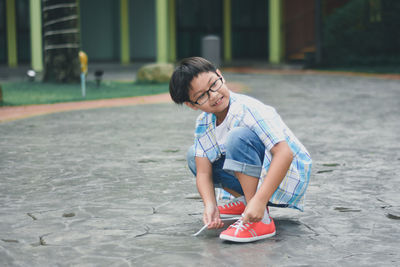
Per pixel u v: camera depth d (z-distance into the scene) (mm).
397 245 3672
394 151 7203
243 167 3613
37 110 12258
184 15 30828
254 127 3588
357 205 4676
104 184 5473
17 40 28062
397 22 25625
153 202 4801
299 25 28406
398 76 21406
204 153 3877
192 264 3334
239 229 3705
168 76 19375
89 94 15758
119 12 29672
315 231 3973
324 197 4941
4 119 10695
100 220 4266
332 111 11711
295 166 3809
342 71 24391
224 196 4348
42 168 6254
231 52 31625
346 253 3516
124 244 3711
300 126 9562
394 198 4902
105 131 9133
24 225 4141
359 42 25906
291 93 15719
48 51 18734
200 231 3799
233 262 3363
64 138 8414
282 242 3730
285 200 3820
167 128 9469
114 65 27984
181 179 5684
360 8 25672
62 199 4906
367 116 10891
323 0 28594
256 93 15719
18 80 21375
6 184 5492
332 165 6344
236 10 31562
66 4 18375
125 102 13992
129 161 6625
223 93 3570
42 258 3449
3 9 27656
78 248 3633
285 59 28469
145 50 30500
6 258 3451
